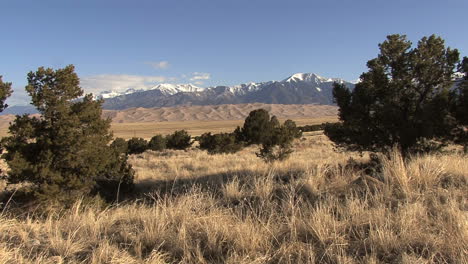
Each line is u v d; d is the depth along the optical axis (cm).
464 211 436
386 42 1183
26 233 457
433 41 1146
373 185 562
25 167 985
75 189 1009
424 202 489
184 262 363
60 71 1069
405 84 1154
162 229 442
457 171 620
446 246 355
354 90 1243
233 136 3341
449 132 1099
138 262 367
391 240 371
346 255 360
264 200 553
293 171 964
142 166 2202
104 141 1145
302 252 372
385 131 1152
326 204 489
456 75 1166
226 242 412
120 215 562
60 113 1040
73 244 407
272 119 4006
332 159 1456
